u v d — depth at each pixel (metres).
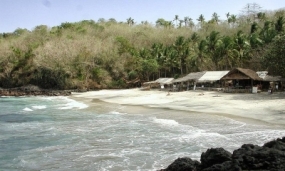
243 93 45.59
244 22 97.81
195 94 47.34
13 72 83.00
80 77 79.50
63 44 83.88
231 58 64.44
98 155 14.30
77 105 39.97
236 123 21.34
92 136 18.67
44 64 78.06
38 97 62.56
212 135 17.55
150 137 17.78
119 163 12.96
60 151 15.33
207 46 68.81
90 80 80.50
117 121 24.47
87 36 94.81
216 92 49.22
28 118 27.98
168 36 99.31
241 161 9.25
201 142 16.05
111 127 21.62
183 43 75.00
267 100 34.16
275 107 28.14
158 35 101.12
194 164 10.30
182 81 57.16
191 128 20.03
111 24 116.31
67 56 79.69
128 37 100.62
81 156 14.24
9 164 13.45
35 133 20.30
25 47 89.50
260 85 49.91
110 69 84.38
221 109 29.08
